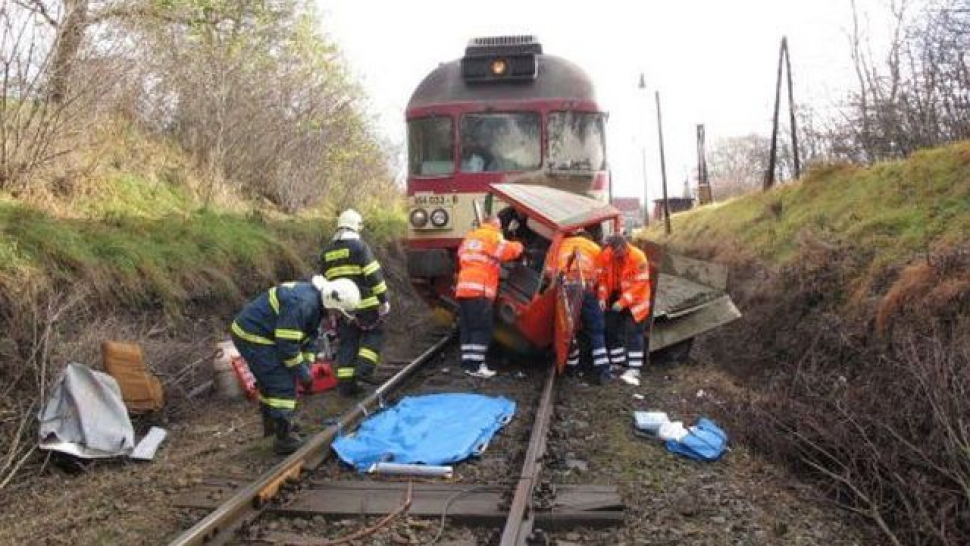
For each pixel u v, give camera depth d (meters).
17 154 9.56
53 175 10.32
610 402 8.48
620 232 10.34
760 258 14.64
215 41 16.11
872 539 5.51
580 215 9.68
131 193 11.93
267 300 6.52
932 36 15.30
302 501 5.61
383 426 7.20
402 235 20.62
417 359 10.30
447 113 11.14
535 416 7.68
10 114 9.44
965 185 10.40
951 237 9.12
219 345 8.78
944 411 5.77
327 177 19.69
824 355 9.30
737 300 13.80
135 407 7.45
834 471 6.64
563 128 11.16
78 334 7.94
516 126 11.13
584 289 8.86
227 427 7.61
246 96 15.64
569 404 8.37
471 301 9.36
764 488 6.23
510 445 7.00
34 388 7.06
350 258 8.52
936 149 12.41
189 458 6.66
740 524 5.43
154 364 8.28
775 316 11.31
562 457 6.58
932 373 6.16
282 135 17.28
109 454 6.50
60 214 9.88
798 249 12.48
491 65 11.18
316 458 6.47
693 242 21.11
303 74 17.72
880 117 16.69
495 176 11.05
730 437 7.41
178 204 13.00
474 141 11.12
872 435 6.53
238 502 5.23
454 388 9.04
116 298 9.18
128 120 12.73
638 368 9.55
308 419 7.83
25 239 8.29
